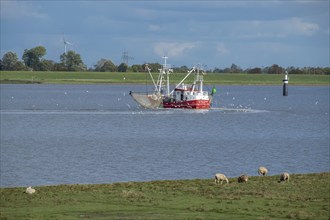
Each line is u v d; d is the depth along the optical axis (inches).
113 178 7460.6
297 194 5339.6
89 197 5241.1
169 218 4490.7
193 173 7844.5
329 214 4630.9
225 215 4594.0
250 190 5516.7
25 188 5684.1
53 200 5123.0
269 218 4498.0
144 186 5767.7
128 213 4658.0
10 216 4576.8
